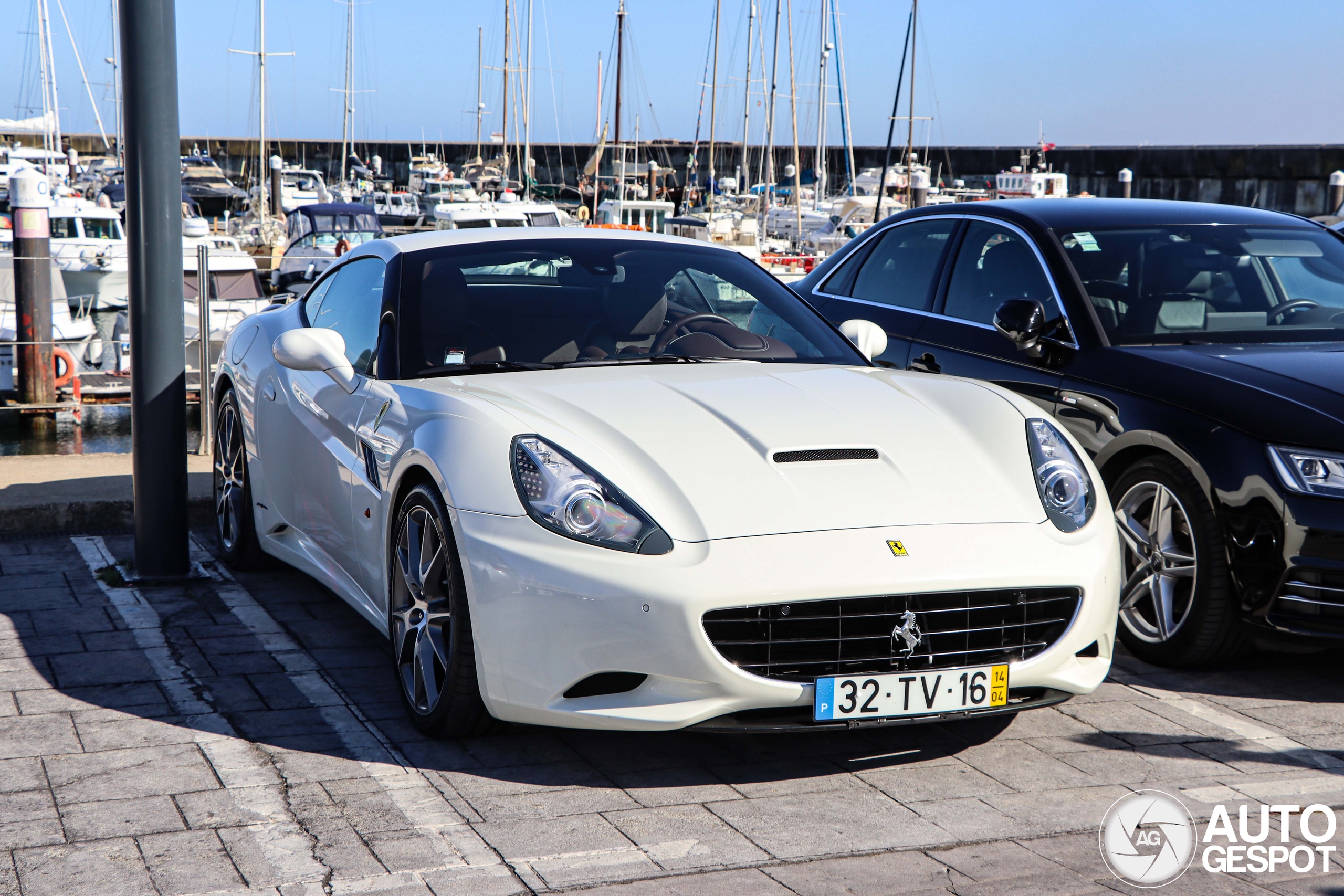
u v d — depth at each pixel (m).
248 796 2.70
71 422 12.48
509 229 4.08
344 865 2.38
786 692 2.64
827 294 5.53
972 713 2.76
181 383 4.49
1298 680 3.62
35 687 3.40
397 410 3.29
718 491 2.76
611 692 2.72
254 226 38.25
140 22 4.24
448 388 3.26
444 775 2.84
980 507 2.84
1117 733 3.16
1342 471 3.33
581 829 2.55
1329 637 3.33
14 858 2.39
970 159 50.12
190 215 30.89
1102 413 3.91
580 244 3.97
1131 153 45.72
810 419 3.05
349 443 3.56
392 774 2.83
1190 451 3.58
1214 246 4.56
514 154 58.41
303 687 3.43
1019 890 2.30
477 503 2.83
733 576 2.58
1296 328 4.23
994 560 2.72
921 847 2.49
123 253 20.83
